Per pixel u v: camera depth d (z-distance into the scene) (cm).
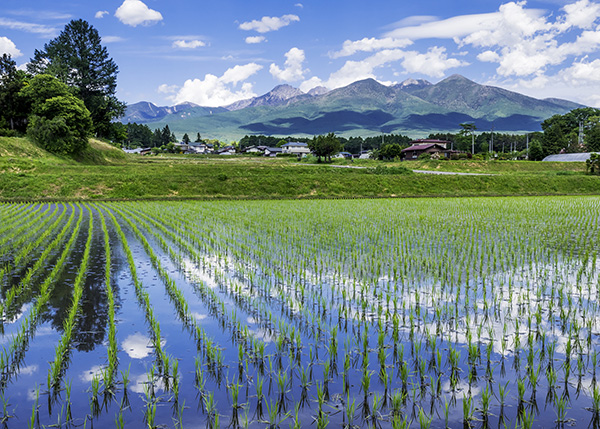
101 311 1003
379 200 4412
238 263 1489
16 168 4956
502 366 734
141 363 746
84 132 6719
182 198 4509
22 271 1370
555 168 8919
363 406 619
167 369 705
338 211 3162
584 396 641
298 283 1248
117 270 1388
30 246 1686
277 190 5022
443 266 1459
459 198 4756
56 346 813
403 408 613
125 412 603
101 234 2088
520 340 840
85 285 1215
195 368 727
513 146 16462
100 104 8575
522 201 4244
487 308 1026
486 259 1574
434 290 1177
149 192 4669
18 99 6888
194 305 1055
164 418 587
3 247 1752
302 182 5225
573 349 797
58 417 585
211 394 623
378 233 2098
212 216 2812
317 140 11212
